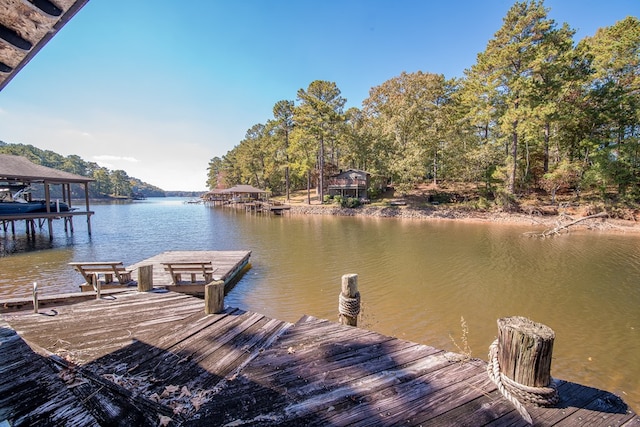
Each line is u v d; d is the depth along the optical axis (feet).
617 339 18.53
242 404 7.42
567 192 85.66
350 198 109.70
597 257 39.83
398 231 64.90
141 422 7.08
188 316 14.19
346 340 10.91
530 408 6.90
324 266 36.17
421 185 120.98
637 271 33.24
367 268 35.19
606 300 24.85
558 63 70.54
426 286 28.66
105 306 15.80
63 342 11.41
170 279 25.00
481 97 86.89
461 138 98.99
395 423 6.67
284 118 135.74
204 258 34.12
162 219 98.99
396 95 126.82
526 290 27.37
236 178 205.77
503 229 65.87
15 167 51.52
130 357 10.25
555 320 21.27
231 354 10.50
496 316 21.91
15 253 44.80
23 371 8.95
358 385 8.13
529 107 73.51
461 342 18.26
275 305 23.81
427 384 8.15
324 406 7.28
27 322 13.42
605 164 68.44
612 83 71.61
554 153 89.15
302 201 132.36
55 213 54.75
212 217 106.42
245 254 36.35
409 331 19.70
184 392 8.26
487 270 34.04
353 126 145.89
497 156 89.61
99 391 8.31
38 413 7.14
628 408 6.91
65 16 5.55
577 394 7.38
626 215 65.67
